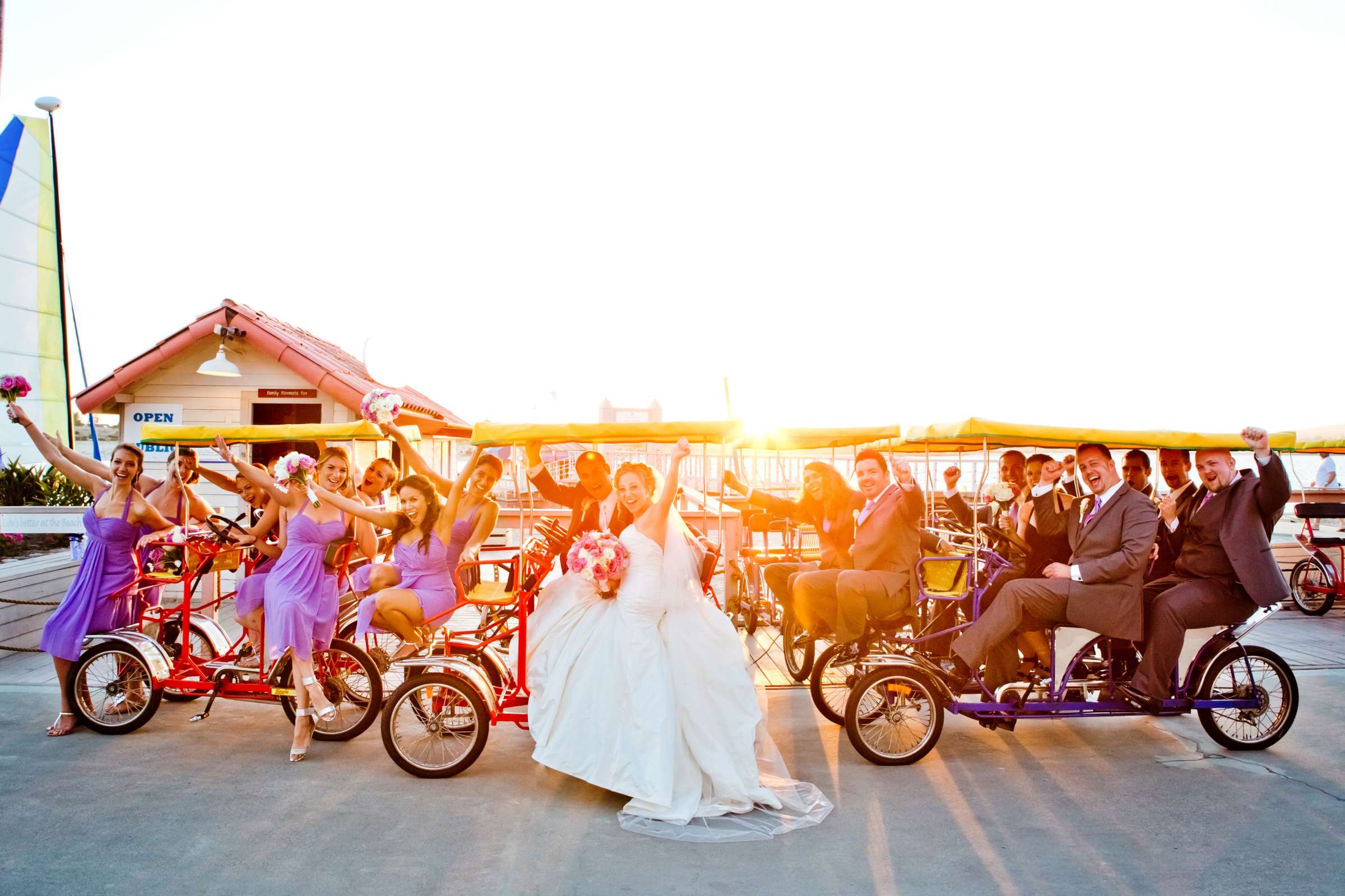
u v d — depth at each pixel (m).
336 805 4.50
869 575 5.42
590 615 4.76
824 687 6.29
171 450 11.09
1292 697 5.40
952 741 5.59
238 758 5.21
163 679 5.58
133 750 5.34
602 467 5.30
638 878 3.74
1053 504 5.65
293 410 11.35
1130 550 4.95
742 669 4.72
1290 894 3.61
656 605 4.61
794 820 4.32
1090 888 3.65
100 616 5.63
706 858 3.93
